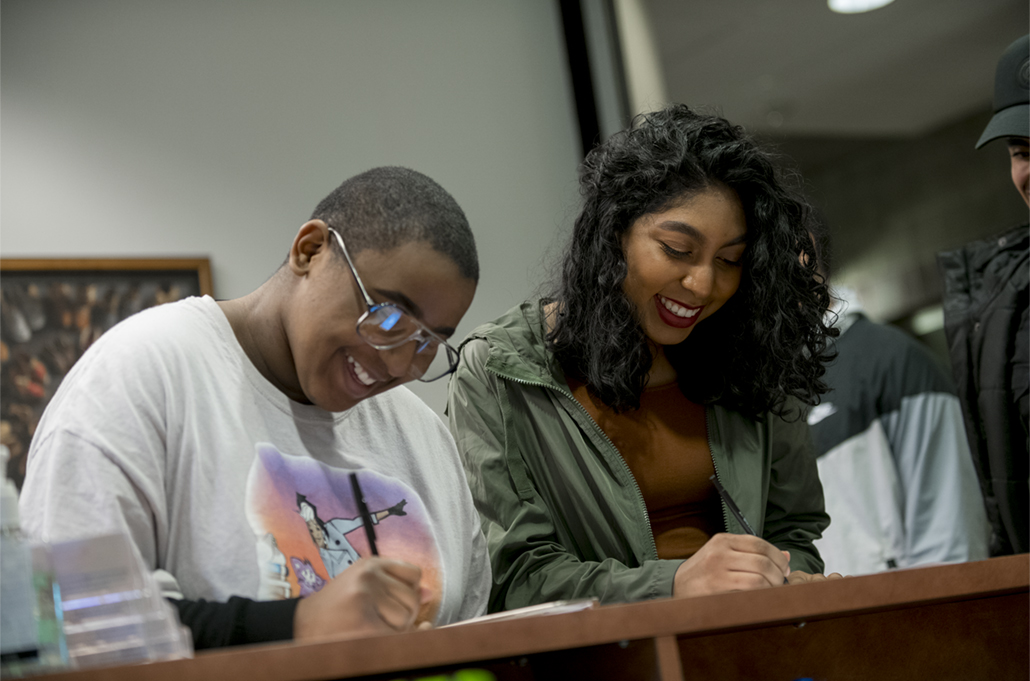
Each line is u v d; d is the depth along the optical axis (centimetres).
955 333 197
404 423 117
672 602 77
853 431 238
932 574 85
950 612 100
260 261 262
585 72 286
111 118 258
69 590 69
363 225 98
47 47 256
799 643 96
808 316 145
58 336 242
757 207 138
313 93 275
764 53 269
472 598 116
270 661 65
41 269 243
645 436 142
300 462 103
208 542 93
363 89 279
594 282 139
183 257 255
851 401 239
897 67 256
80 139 255
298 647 65
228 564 93
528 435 141
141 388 94
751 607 79
